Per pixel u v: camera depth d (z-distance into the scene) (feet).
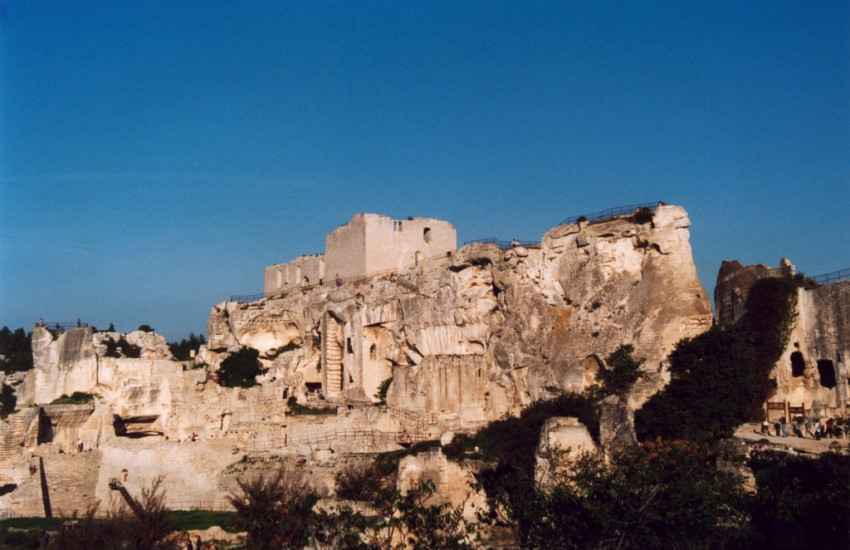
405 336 344.90
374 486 250.78
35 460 317.63
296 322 389.19
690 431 246.88
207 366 380.37
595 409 273.13
